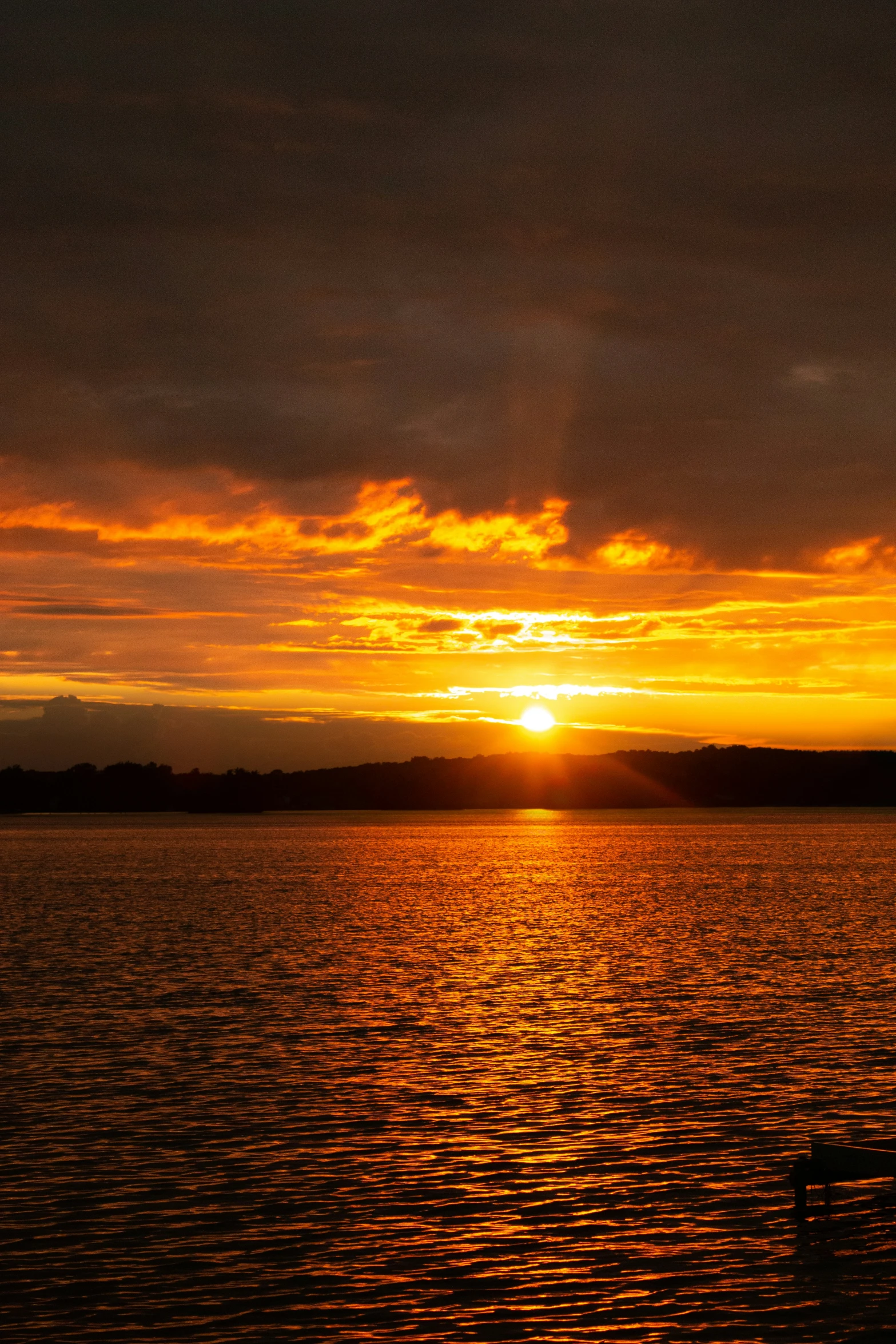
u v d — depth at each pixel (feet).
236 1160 78.54
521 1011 129.70
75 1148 81.00
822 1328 57.00
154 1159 78.79
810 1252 64.69
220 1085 97.40
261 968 164.25
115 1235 66.74
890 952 178.29
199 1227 67.77
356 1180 74.95
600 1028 119.55
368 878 366.63
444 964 167.12
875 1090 94.84
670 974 156.56
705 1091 94.73
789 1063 103.96
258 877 374.63
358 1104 91.45
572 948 185.98
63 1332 56.34
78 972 160.15
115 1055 108.37
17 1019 125.59
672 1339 56.13
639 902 272.10
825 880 345.92
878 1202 70.95
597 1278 61.82
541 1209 70.33
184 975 157.79
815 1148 69.36
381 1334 56.49
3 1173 76.13
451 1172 76.28
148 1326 57.00
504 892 308.40
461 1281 61.62
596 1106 90.58
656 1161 78.13
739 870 397.19
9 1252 64.49
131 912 251.60
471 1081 98.22
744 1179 74.95
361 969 162.09
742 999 136.67
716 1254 64.64
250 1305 58.90
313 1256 64.08
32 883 348.79
